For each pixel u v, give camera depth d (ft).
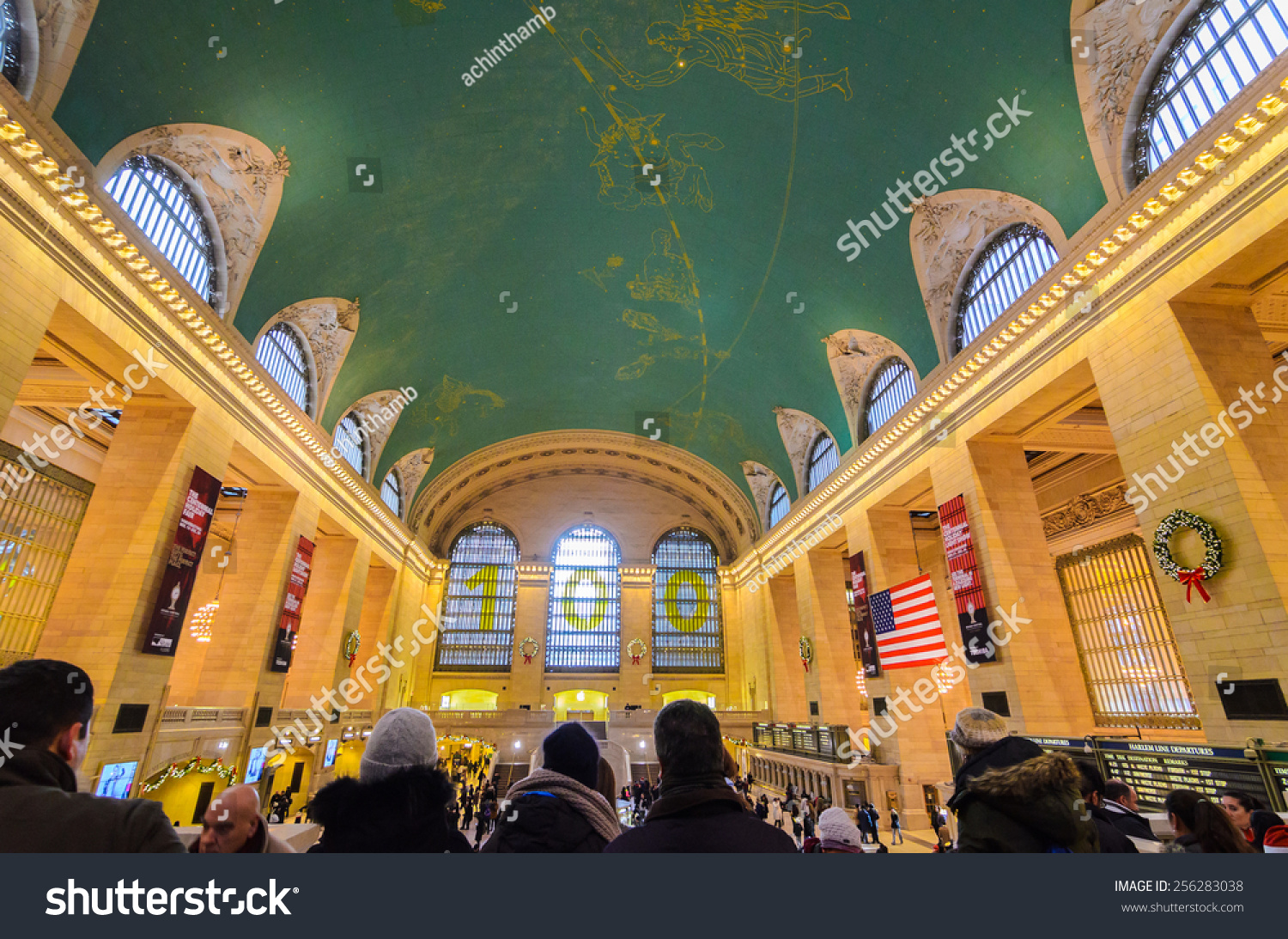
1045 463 77.00
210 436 58.34
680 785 7.83
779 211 68.74
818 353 84.94
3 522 55.67
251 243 58.70
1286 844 13.65
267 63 49.26
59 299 41.47
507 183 70.28
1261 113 34.76
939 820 62.64
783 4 50.34
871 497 79.92
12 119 36.06
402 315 83.51
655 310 91.50
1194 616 38.50
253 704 67.77
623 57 56.59
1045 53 45.34
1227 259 38.06
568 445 139.74
